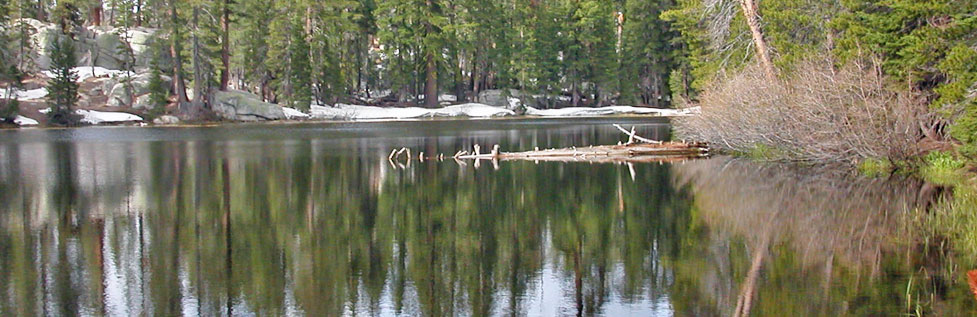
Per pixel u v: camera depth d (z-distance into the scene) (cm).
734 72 3172
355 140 4253
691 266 1338
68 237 1600
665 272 1308
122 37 7431
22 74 6588
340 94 7256
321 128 5459
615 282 1256
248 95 6806
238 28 7050
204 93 6512
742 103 2820
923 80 2447
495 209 1930
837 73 2502
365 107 7419
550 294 1204
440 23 7306
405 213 1878
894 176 2328
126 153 3416
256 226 1714
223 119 6425
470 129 5278
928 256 1344
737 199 2008
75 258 1421
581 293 1203
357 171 2728
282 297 1189
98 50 7412
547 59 8006
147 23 8112
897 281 1200
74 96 5884
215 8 6412
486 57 8025
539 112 7675
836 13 2950
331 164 2956
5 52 6562
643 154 3225
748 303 1127
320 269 1350
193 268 1353
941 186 2106
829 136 2505
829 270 1278
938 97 2506
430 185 2361
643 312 1108
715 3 3319
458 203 2027
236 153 3412
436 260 1415
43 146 3822
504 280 1282
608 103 8369
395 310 1132
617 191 2198
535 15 7825
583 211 1889
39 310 1121
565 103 8456
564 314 1108
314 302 1163
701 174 2542
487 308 1139
